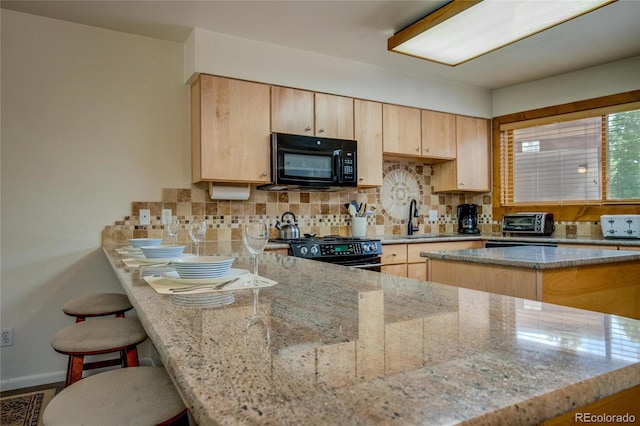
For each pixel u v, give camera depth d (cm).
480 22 229
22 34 251
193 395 43
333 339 62
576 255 196
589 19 260
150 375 99
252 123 293
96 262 268
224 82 284
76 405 83
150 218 285
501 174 412
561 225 372
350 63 335
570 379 47
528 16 221
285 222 338
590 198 356
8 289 247
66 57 262
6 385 244
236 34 284
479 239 379
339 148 321
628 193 336
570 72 365
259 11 251
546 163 384
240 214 319
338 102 330
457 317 76
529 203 394
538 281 167
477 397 42
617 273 200
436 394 43
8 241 246
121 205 277
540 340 62
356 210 365
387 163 398
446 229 432
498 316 77
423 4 242
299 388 44
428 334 65
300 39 294
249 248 122
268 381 46
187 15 256
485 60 335
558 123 376
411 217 402
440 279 214
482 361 53
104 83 273
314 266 153
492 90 420
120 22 265
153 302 89
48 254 256
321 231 357
